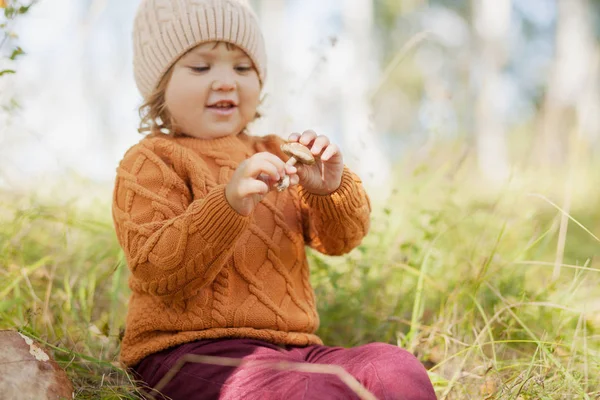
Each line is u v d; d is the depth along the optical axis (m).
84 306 2.43
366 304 2.76
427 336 2.40
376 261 2.90
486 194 5.26
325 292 2.78
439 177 3.44
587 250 4.23
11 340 1.68
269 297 1.93
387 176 4.47
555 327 2.41
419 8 21.25
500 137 15.84
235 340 1.84
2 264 2.48
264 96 2.32
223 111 2.08
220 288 1.89
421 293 2.50
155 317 1.90
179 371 1.80
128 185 1.93
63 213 3.20
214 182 1.99
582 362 2.13
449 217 3.21
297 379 1.60
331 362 1.77
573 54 16.50
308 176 1.93
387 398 1.58
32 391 1.61
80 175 3.47
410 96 21.22
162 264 1.78
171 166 2.00
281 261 1.99
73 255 2.85
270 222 2.00
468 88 18.70
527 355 2.29
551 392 1.91
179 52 2.04
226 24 2.04
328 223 2.06
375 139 4.55
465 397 2.03
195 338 1.84
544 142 5.11
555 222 2.63
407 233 3.12
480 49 17.64
